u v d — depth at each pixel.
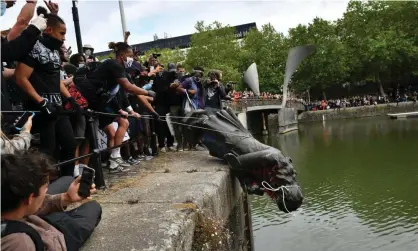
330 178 21.58
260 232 14.79
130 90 5.62
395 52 60.94
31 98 3.95
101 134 7.17
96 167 5.23
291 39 62.84
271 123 55.97
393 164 23.22
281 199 6.18
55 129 4.45
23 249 2.25
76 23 8.91
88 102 5.54
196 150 9.01
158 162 7.51
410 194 17.30
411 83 65.94
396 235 13.56
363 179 20.73
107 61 5.57
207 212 4.75
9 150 2.78
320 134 41.50
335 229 14.44
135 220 3.96
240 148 6.66
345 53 62.50
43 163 2.54
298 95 64.56
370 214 15.59
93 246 3.34
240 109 31.78
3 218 2.41
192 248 4.12
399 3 67.00
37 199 2.54
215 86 9.41
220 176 6.02
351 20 66.75
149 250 3.24
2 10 2.93
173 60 61.81
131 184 5.57
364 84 68.31
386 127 41.75
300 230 14.59
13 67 5.07
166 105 8.77
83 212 3.42
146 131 8.13
